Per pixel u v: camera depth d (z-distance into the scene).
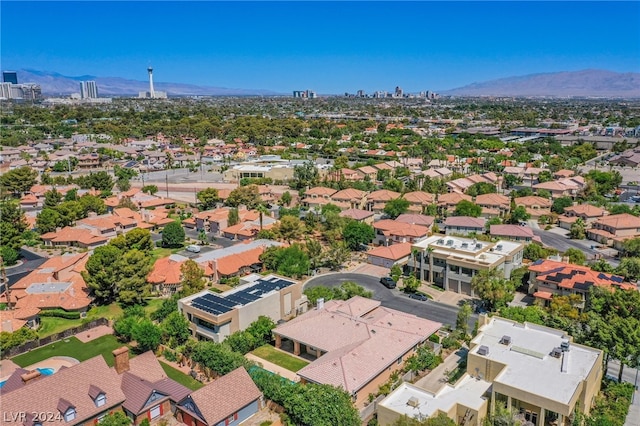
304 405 57.72
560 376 59.16
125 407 59.31
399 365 71.06
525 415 56.50
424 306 95.81
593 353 64.62
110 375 61.53
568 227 150.75
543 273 96.62
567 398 54.44
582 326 74.56
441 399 58.72
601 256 122.12
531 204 164.75
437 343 78.06
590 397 59.81
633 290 76.81
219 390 59.91
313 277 111.31
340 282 108.06
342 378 63.12
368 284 106.94
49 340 81.81
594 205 163.25
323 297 92.50
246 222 146.50
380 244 134.62
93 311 92.69
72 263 107.69
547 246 132.88
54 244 134.00
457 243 110.38
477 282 92.88
